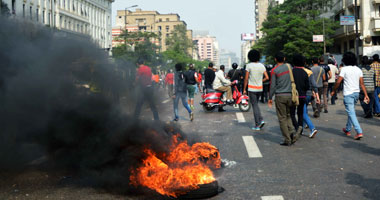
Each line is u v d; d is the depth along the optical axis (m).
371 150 6.24
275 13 53.28
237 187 4.25
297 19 45.38
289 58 45.47
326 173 4.82
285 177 4.65
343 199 3.81
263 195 3.96
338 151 6.18
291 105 6.71
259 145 6.77
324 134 7.93
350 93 7.44
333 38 50.03
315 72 11.29
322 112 12.28
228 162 5.46
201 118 11.10
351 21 33.66
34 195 3.98
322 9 52.56
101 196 3.93
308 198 3.84
